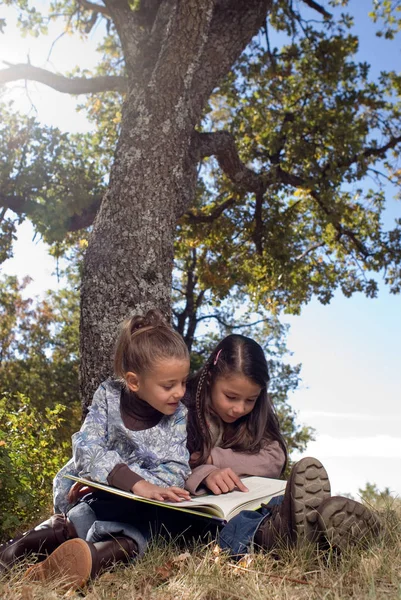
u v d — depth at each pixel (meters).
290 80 12.65
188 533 3.29
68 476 3.14
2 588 2.52
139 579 2.68
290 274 12.97
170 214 5.95
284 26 11.98
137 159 5.91
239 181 10.35
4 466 5.01
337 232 13.89
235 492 3.21
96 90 9.83
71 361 22.38
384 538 2.95
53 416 7.01
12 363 21.88
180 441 3.34
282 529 2.83
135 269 5.62
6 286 22.91
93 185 10.57
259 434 3.59
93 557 2.67
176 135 6.04
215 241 13.34
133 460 3.26
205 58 6.89
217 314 21.44
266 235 12.58
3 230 10.35
